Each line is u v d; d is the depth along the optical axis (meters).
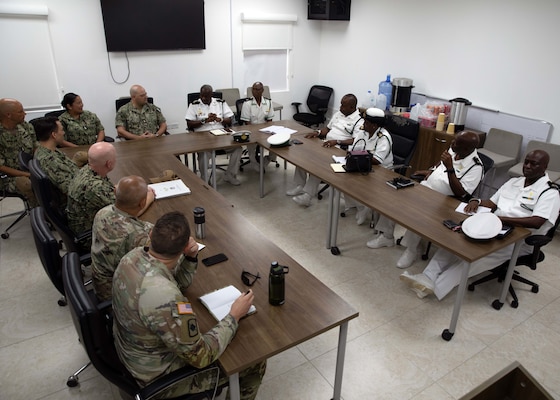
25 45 4.79
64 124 4.15
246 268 2.04
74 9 4.91
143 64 5.56
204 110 4.83
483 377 2.28
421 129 4.78
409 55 5.32
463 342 2.54
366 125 3.68
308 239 3.73
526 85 4.15
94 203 2.53
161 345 1.47
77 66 5.15
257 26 6.17
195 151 3.95
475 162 3.02
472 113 4.69
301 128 4.84
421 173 3.60
